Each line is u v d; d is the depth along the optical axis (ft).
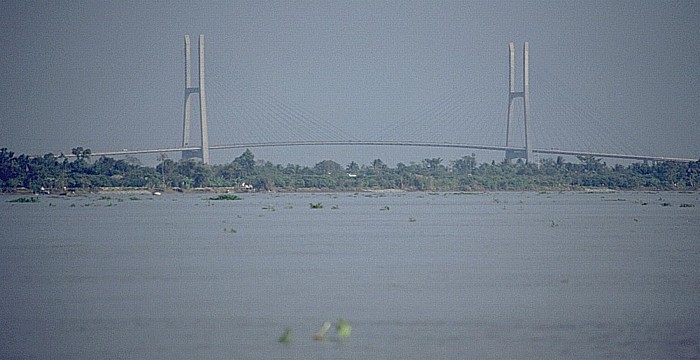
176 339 381.81
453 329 396.37
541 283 521.65
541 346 366.22
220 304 458.09
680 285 513.45
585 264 612.29
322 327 402.11
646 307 444.96
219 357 351.46
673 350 360.28
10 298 481.46
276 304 456.04
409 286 511.40
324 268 594.65
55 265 623.77
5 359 354.54
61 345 374.84
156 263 631.15
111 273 578.25
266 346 368.48
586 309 440.04
